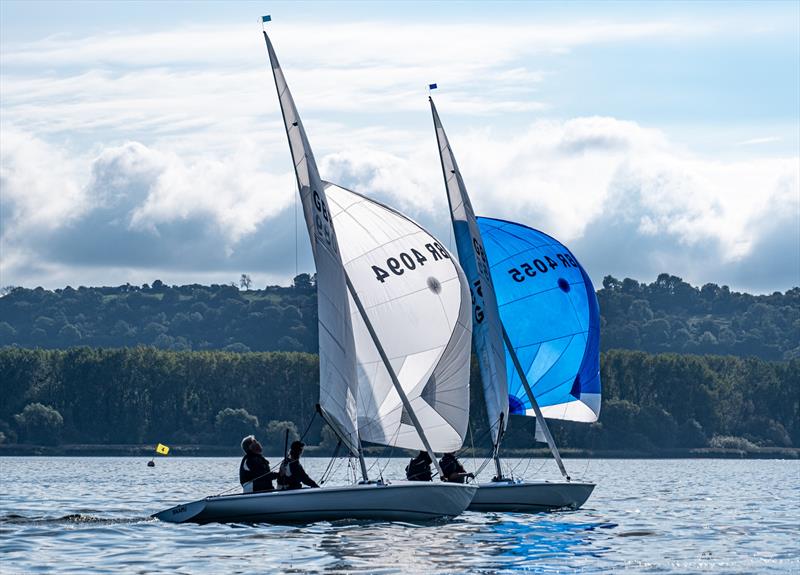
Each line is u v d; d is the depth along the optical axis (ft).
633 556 208.13
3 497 366.84
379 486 239.91
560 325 305.53
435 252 271.08
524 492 282.77
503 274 304.50
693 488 480.64
